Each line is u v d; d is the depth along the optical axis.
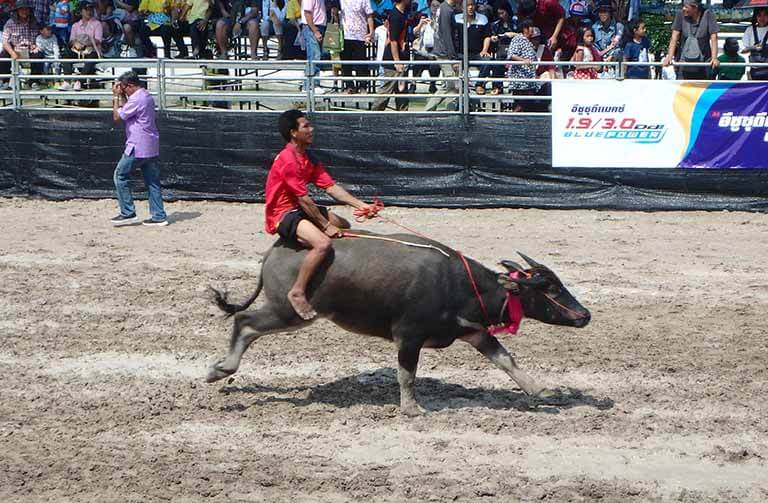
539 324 14.13
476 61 21.42
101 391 11.72
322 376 12.20
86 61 22.34
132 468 9.70
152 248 18.27
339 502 9.09
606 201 21.06
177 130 21.94
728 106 20.52
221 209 21.52
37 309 14.73
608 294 15.48
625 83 20.70
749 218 20.34
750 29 22.81
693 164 20.73
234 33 26.59
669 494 9.30
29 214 21.14
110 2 27.41
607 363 12.62
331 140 21.52
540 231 19.41
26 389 11.76
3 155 22.62
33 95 22.73
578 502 9.13
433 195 21.45
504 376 12.23
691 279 16.27
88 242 18.64
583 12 24.31
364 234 10.67
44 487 9.29
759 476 9.67
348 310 10.56
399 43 23.72
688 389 11.79
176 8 26.23
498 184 21.30
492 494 9.22
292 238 10.57
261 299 15.21
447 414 10.92
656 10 30.88
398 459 9.93
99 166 22.38
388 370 12.41
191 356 12.88
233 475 9.55
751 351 13.05
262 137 21.73
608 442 10.35
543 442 10.34
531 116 21.02
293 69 21.67
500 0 25.89
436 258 10.50
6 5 26.89
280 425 10.74
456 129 21.23
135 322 14.20
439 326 10.55
